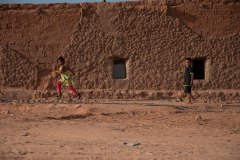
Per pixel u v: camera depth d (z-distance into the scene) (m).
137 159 10.58
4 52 31.86
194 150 11.84
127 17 31.48
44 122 16.86
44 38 31.78
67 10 31.69
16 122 16.78
